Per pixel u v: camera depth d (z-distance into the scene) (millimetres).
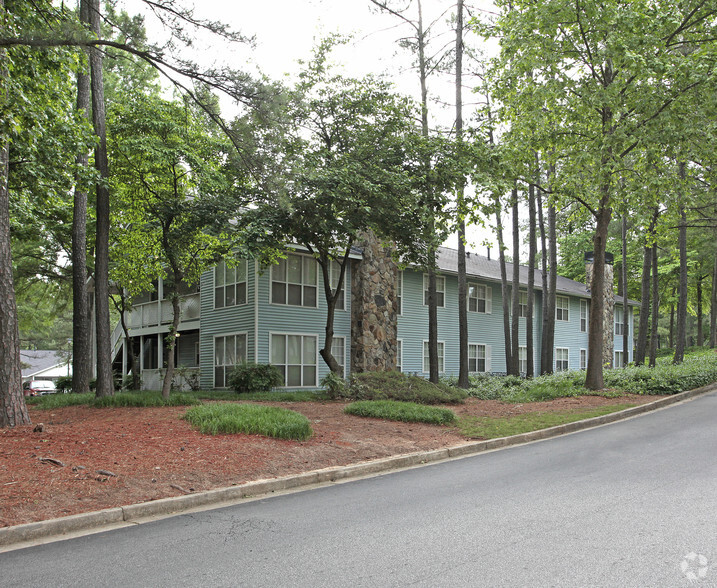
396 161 15250
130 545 4996
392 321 22828
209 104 11344
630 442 10211
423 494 6773
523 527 5215
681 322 26406
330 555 4570
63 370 58875
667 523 5219
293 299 21578
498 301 31359
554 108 16594
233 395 17938
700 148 15500
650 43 14305
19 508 5688
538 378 22562
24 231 19344
